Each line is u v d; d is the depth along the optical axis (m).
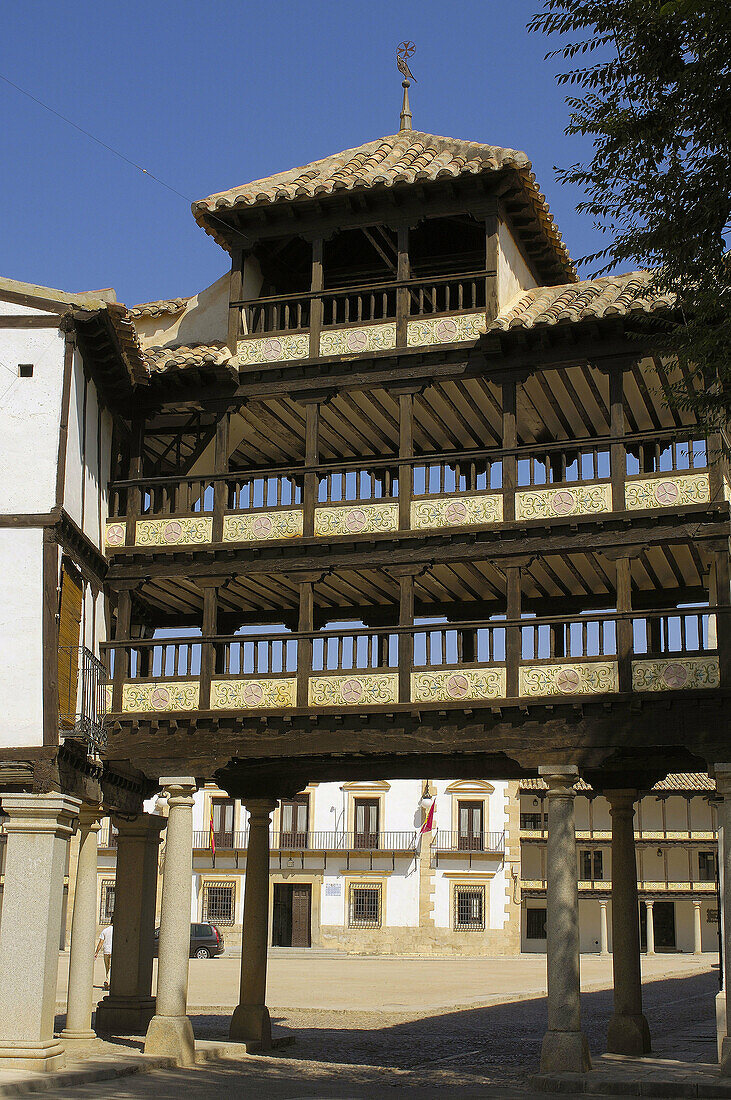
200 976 45.03
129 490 23.59
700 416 18.62
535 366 21.98
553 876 20.17
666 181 16.31
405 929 62.78
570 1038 19.50
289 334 23.56
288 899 64.19
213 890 64.06
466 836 63.53
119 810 24.19
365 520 22.34
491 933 62.31
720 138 15.95
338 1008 33.50
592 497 21.17
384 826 63.94
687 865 71.62
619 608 20.69
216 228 24.38
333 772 24.72
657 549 22.16
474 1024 30.38
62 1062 19.11
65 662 20.67
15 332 21.33
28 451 20.86
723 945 19.62
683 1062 21.23
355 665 22.09
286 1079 19.89
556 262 25.66
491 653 21.78
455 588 24.78
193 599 25.58
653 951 70.31
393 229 23.45
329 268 26.67
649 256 16.69
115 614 24.25
